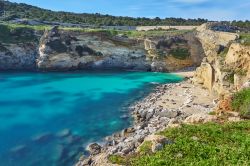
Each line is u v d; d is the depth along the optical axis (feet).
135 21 609.01
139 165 87.45
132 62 391.65
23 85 282.97
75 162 133.39
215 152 90.17
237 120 121.19
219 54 289.33
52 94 252.62
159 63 385.91
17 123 181.06
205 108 205.57
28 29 401.49
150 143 99.19
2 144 150.61
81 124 181.37
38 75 338.34
